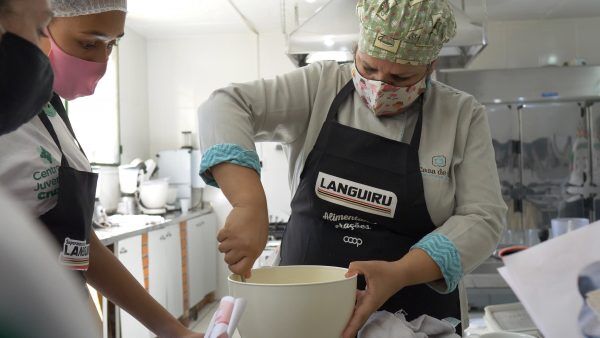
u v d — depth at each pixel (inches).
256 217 33.4
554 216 155.7
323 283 29.3
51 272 13.1
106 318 111.8
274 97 45.1
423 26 39.1
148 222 139.6
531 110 154.7
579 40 174.4
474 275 85.5
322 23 94.8
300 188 46.1
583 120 154.2
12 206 13.0
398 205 43.1
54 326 12.9
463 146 44.2
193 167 191.2
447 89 47.5
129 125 179.0
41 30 19.8
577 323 21.1
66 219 37.1
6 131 21.5
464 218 39.8
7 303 12.2
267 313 29.1
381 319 34.3
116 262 42.5
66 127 42.6
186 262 163.5
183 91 193.5
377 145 44.0
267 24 177.9
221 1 152.7
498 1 154.1
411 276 35.0
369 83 43.1
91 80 40.9
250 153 37.2
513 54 176.1
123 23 37.4
